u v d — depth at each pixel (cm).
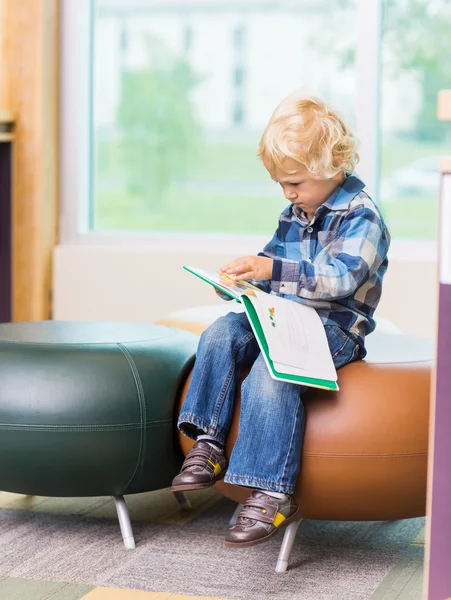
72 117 318
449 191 112
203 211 318
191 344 189
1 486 173
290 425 155
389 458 158
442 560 115
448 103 112
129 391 170
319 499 161
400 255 296
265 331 151
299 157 164
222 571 161
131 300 311
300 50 304
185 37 314
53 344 176
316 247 173
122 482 171
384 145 299
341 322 168
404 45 295
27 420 165
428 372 167
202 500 203
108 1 319
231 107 312
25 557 167
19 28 307
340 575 160
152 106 319
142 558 167
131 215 324
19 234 313
